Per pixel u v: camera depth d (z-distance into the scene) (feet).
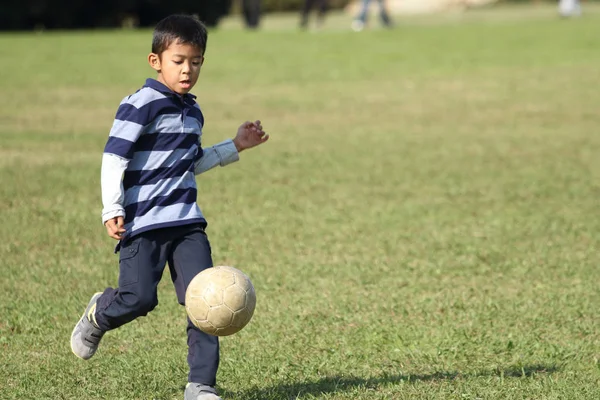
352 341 52.49
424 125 127.75
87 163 101.09
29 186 90.27
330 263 67.92
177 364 48.78
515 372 48.03
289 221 79.51
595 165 101.81
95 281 63.67
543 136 118.93
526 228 77.46
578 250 71.36
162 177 40.91
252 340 52.75
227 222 78.89
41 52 204.85
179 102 41.27
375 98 150.41
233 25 357.00
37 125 124.26
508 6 445.37
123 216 39.75
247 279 39.75
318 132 122.21
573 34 229.86
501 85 161.58
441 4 412.77
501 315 56.95
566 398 43.80
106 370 48.11
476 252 70.69
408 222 79.51
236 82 166.30
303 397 44.11
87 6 321.73
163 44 40.88
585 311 57.62
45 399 44.27
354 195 88.99
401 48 209.15
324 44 217.36
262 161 103.96
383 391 44.91
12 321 55.36
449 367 48.85
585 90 155.43
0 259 68.33
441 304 59.00
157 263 40.88
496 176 96.89
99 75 170.71
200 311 38.83
